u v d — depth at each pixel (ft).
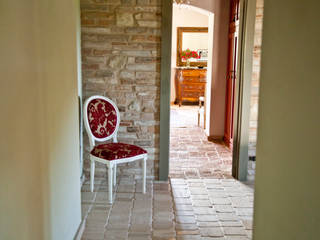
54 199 6.46
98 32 11.76
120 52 11.90
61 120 6.95
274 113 4.75
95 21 11.70
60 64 6.83
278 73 4.61
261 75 5.32
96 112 11.30
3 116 4.13
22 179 4.80
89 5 11.60
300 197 3.94
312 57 3.68
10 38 4.33
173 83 30.55
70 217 7.80
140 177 12.69
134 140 12.38
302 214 3.88
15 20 4.50
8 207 4.30
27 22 4.96
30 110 5.12
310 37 3.73
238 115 12.45
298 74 4.00
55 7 6.43
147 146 12.45
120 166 12.62
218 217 9.77
